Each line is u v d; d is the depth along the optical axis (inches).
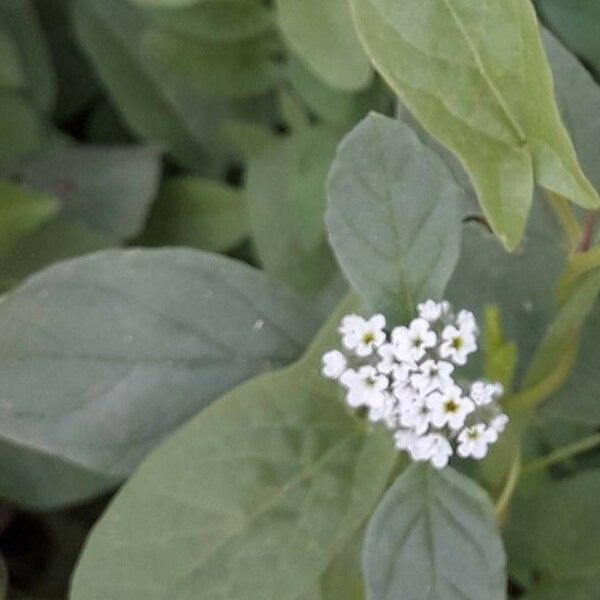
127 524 8.9
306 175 11.6
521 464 10.5
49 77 12.9
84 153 12.7
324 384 9.1
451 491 8.9
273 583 8.9
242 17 11.7
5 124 12.6
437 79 8.3
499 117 8.4
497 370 9.1
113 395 9.3
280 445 9.0
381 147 8.7
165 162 13.2
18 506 11.8
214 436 9.0
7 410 9.2
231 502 8.9
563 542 10.7
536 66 8.2
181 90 12.8
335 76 10.6
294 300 9.5
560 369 9.2
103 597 8.9
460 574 8.8
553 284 9.8
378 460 9.1
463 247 9.9
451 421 8.7
